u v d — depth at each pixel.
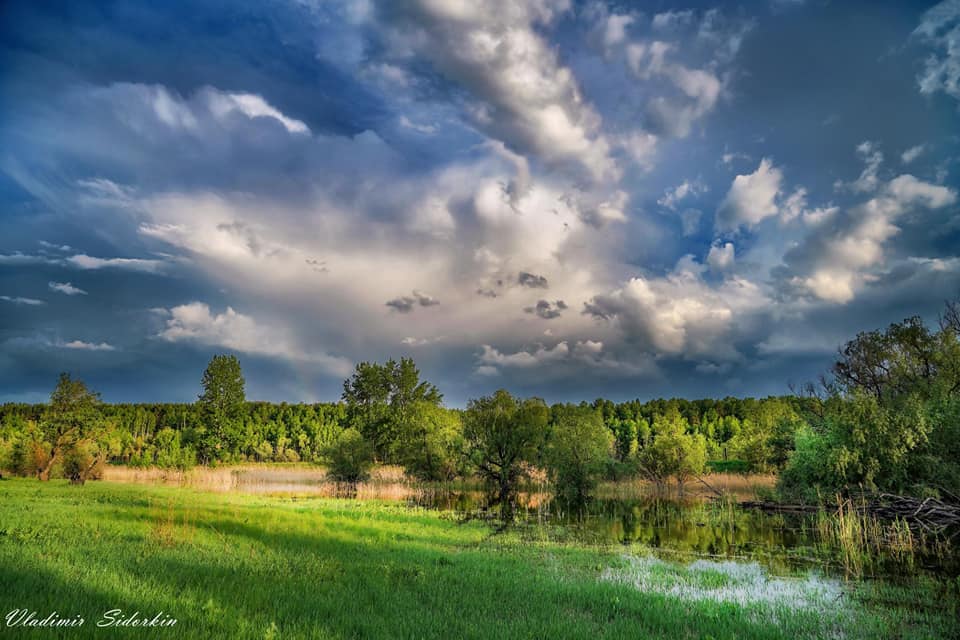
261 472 87.56
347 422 135.38
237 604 10.73
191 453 70.69
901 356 37.66
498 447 55.25
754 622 12.91
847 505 30.28
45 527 18.88
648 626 11.97
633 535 28.80
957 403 30.33
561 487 55.31
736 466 82.31
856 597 16.08
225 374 105.62
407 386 117.44
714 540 27.30
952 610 14.70
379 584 13.76
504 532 28.84
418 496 51.62
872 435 31.19
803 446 35.28
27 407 94.38
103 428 56.03
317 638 9.18
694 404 146.88
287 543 19.64
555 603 13.49
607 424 124.50
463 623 10.80
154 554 15.23
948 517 26.28
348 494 52.50
